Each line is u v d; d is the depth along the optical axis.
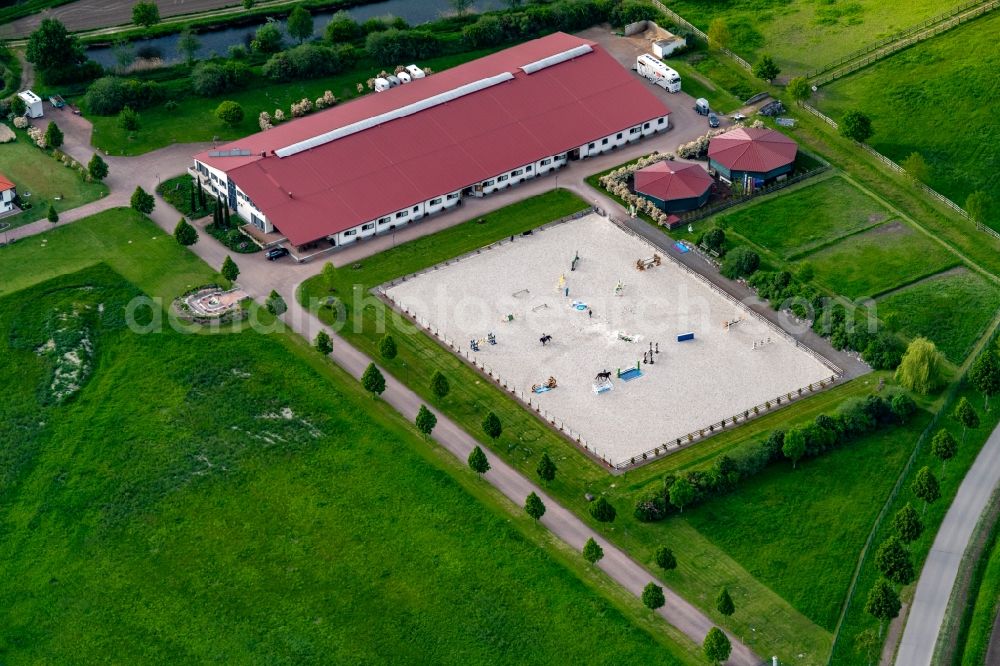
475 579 176.62
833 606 172.38
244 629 171.25
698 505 186.62
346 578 177.25
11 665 168.38
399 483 190.38
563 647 168.12
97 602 175.50
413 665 166.62
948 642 167.88
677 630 170.00
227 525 184.75
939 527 183.12
